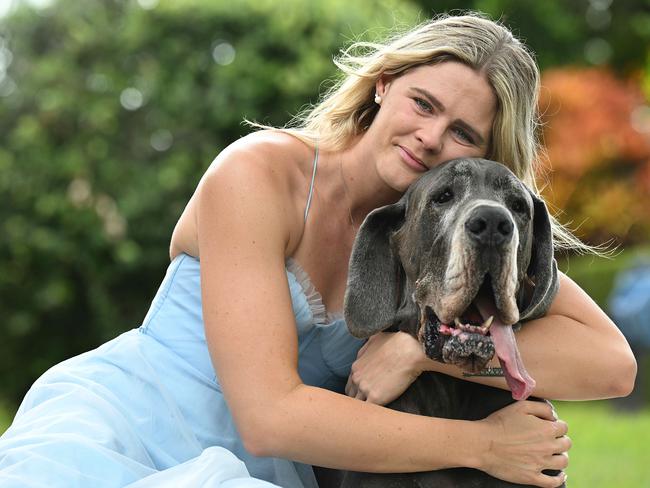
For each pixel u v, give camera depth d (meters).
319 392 4.07
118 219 12.27
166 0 12.16
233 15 11.97
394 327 4.40
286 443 4.02
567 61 23.48
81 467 3.95
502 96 4.36
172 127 12.24
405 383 4.22
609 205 20.19
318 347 4.51
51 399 4.29
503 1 22.31
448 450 4.04
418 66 4.42
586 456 9.64
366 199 4.56
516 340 4.31
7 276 12.55
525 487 4.16
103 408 4.23
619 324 14.77
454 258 3.89
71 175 12.30
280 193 4.35
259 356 4.07
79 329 12.95
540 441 4.12
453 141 4.39
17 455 3.97
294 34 11.84
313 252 4.47
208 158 12.14
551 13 22.89
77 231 12.30
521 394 3.80
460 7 21.89
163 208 12.17
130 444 4.18
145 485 3.90
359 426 4.00
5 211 12.49
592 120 20.52
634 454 9.70
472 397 4.36
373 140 4.46
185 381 4.42
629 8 25.02
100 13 12.57
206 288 4.20
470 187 4.06
